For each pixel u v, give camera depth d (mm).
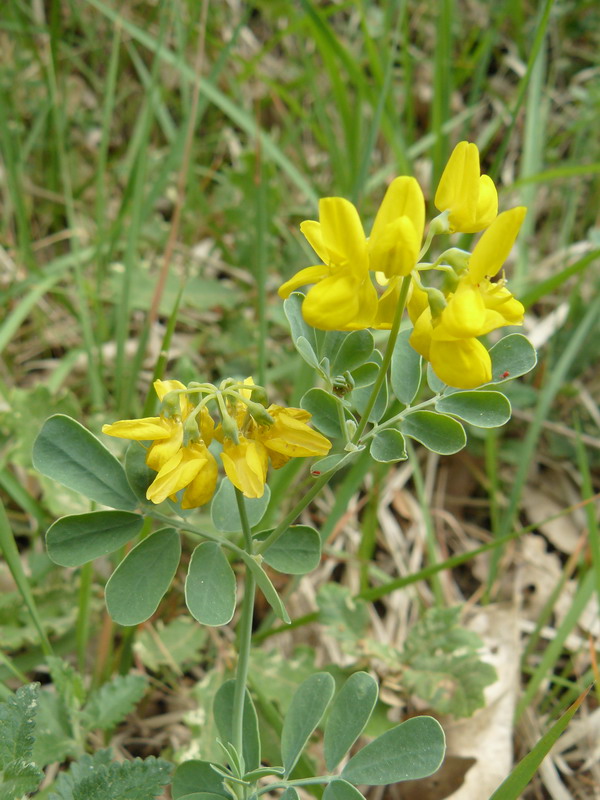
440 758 148
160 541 146
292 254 383
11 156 334
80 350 319
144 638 250
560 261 402
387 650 254
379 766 152
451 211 135
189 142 284
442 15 333
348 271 130
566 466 344
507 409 150
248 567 150
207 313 384
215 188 425
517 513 338
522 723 263
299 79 398
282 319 339
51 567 252
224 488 168
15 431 266
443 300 127
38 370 351
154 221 394
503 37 495
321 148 455
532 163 377
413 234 120
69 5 424
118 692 209
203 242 416
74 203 400
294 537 161
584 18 490
